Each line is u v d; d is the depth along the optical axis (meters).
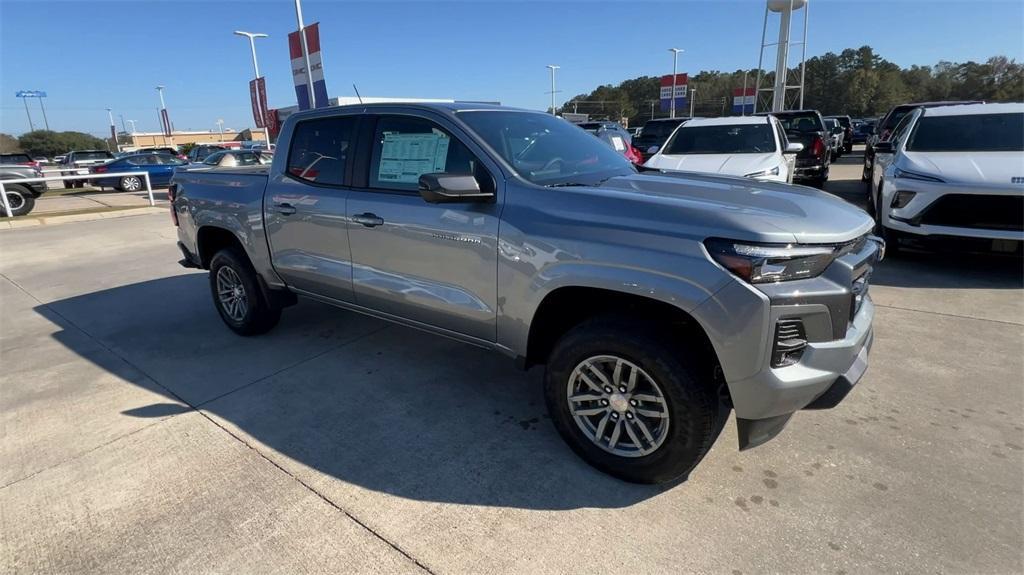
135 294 6.31
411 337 4.60
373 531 2.39
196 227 4.73
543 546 2.29
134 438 3.18
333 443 3.07
